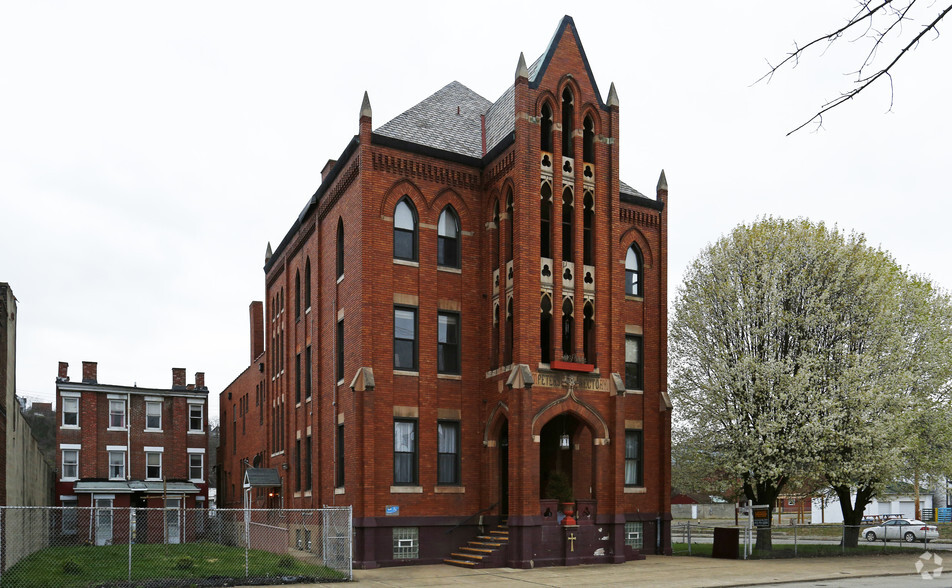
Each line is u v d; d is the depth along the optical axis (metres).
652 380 31.33
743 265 32.31
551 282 26.95
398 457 26.55
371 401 25.81
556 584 20.34
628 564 25.77
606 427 27.14
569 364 26.44
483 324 28.77
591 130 28.97
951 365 33.38
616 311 28.03
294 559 23.98
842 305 31.48
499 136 29.97
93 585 18.41
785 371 30.09
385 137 27.55
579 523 25.81
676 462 34.09
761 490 32.16
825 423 28.95
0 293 25.41
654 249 32.31
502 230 28.02
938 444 34.06
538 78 27.47
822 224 32.06
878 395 29.27
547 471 28.70
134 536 48.53
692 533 48.16
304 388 34.38
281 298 41.50
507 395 26.44
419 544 26.03
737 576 22.27
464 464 27.50
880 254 32.84
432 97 32.78
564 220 28.33
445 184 28.80
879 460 29.94
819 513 70.50
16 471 29.22
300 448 34.28
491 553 24.64
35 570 21.48
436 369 27.61
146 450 51.97
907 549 32.81
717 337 32.34
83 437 49.94
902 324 32.91
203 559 24.17
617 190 28.75
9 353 27.14
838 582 21.56
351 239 28.09
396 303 27.23
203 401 54.62
